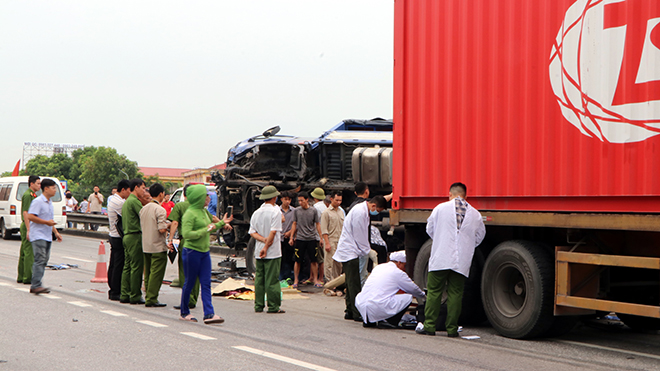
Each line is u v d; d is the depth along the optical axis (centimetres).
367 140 1374
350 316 820
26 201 1106
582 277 634
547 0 645
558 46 632
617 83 578
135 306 895
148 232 888
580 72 611
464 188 712
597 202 598
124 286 922
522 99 669
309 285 1210
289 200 1219
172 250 962
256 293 877
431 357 584
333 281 1067
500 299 707
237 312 870
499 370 533
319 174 1421
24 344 619
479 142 716
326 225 1141
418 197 800
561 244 666
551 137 639
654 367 554
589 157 602
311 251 1175
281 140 1452
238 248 1493
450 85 755
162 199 949
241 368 530
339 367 538
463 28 739
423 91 795
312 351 605
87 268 1388
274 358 570
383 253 1107
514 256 682
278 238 873
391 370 529
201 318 805
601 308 593
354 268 818
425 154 791
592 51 600
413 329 761
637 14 564
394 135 839
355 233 818
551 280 652
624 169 571
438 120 771
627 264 572
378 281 766
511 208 685
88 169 8231
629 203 571
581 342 676
